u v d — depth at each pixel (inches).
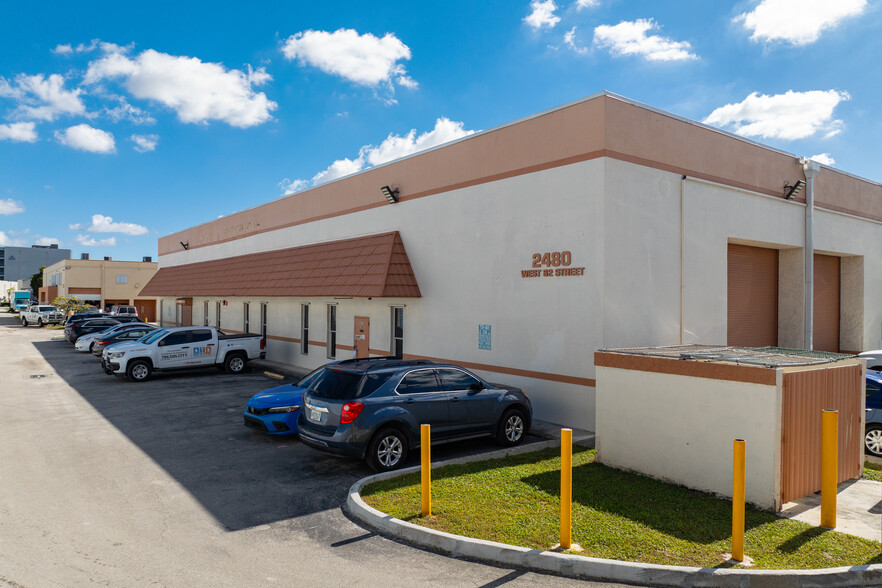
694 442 299.9
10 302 3843.5
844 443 313.3
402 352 663.8
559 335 473.4
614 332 444.8
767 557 210.2
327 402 343.9
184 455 382.3
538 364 491.5
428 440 257.9
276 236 947.3
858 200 741.3
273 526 257.6
